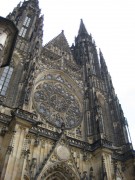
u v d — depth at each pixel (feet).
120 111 268.82
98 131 215.92
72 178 174.50
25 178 152.25
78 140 202.08
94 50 361.51
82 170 184.85
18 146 153.79
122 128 248.93
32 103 209.05
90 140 216.13
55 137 189.06
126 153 218.79
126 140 234.79
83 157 192.85
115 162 208.74
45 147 179.42
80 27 417.08
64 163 176.45
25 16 289.53
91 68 305.12
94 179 181.78
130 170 207.41
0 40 142.00
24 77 211.82
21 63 229.86
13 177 138.21
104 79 313.12
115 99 283.38
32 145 173.99
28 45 252.62
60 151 181.16
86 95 258.98
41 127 188.75
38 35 269.03
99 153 194.29
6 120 173.27
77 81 271.69
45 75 245.86
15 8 297.33
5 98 192.75
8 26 150.30
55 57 274.36
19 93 197.57
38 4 321.52
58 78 256.52
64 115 224.12
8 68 220.84
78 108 243.19
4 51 147.23
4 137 164.35
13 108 184.24
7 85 205.98
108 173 182.60
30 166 159.53
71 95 250.37
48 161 170.50
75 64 295.07
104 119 257.34
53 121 210.79
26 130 165.07
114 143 236.02
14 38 154.30
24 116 169.89
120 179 199.72
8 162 141.28
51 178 170.81
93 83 277.44
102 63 347.56
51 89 238.07
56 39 305.94
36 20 294.66
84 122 233.35
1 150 156.15
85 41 366.43
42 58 257.14
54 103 226.99
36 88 225.97
